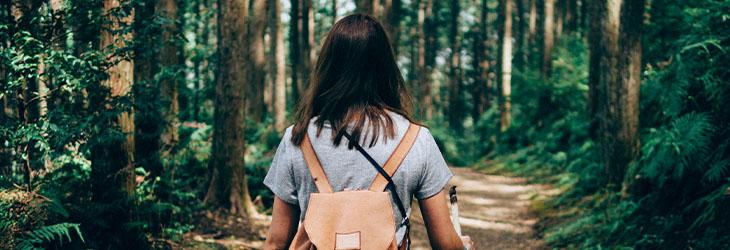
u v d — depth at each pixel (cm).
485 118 2434
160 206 569
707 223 546
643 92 911
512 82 1909
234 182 831
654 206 665
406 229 167
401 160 163
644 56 940
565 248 719
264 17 1825
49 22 447
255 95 1819
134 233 529
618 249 610
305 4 2488
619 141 873
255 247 676
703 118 605
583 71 1606
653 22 935
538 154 1560
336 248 154
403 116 171
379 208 158
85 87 449
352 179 163
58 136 434
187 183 808
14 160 439
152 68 780
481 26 3597
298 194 169
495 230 889
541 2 3512
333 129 166
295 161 167
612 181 884
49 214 434
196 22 973
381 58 172
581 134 1355
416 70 4056
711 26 656
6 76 423
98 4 449
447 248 171
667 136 645
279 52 2064
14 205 404
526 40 3684
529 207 1045
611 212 744
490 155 1981
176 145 789
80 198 510
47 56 423
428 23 3759
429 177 167
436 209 168
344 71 170
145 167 666
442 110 4481
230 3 849
